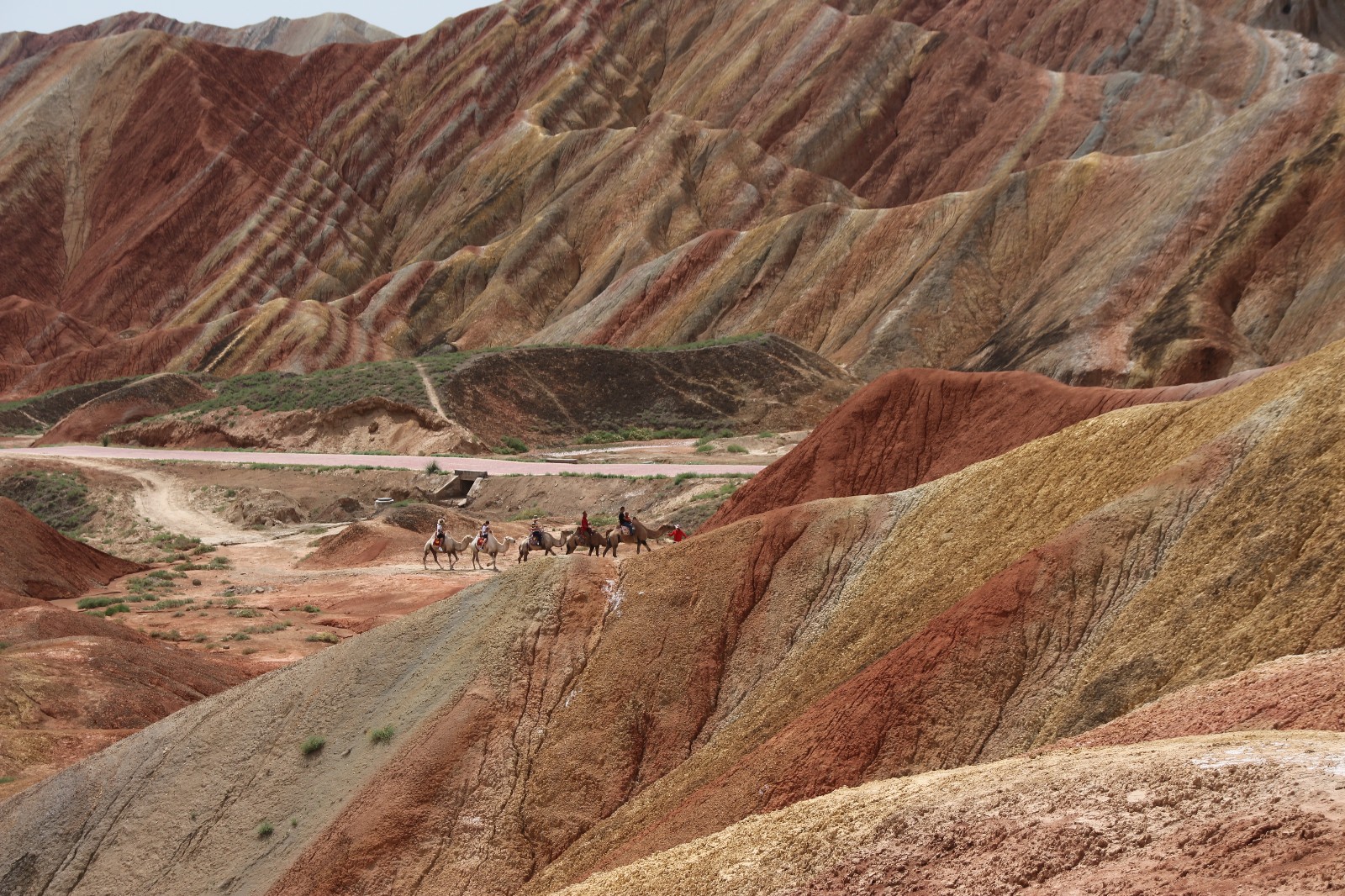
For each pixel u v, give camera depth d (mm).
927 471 39562
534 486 64812
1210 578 16625
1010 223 107000
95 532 65562
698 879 11812
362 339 128250
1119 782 9562
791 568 23984
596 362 95500
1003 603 18531
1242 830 7957
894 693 17922
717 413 90438
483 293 135250
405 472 69812
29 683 30312
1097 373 80062
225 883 20766
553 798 20844
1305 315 75938
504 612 24453
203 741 23891
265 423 86938
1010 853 9156
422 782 21203
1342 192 80812
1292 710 11312
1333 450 16812
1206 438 20625
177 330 129500
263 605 44438
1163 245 89062
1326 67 129125
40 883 21922
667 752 21359
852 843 10711
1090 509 21125
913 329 101625
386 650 24734
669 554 25281
